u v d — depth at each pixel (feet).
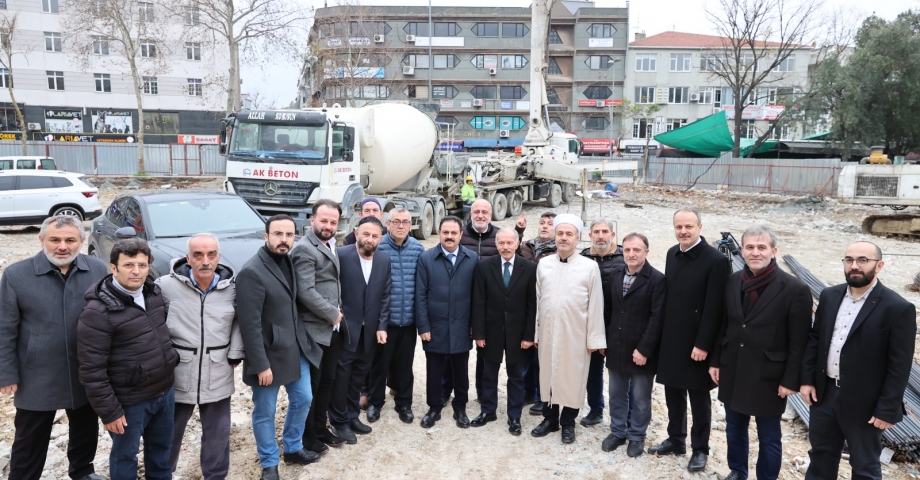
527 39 178.70
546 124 72.38
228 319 13.02
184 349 12.69
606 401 19.85
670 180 114.62
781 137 135.95
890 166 53.31
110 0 105.60
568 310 15.88
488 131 183.21
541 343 16.31
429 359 17.35
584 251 17.94
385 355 17.29
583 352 15.99
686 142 120.88
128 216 27.27
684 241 14.66
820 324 12.97
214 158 116.16
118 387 11.48
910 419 17.26
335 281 15.15
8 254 41.24
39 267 11.99
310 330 14.60
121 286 11.46
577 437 16.85
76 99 136.77
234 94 94.99
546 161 70.28
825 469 13.04
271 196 39.22
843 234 56.18
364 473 14.75
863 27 105.70
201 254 12.48
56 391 12.05
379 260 16.48
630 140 171.22
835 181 91.56
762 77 119.14
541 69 69.67
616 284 15.87
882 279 36.99
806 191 95.04
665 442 15.92
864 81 98.94
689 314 14.70
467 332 17.13
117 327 11.31
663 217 66.85
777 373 13.28
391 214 17.46
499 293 16.75
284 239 13.35
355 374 16.60
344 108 45.57
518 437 16.78
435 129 53.93
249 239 25.18
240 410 18.40
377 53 148.77
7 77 131.34
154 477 12.80
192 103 143.43
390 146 46.06
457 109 181.47
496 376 17.39
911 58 96.43
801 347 13.06
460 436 16.80
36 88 133.69
